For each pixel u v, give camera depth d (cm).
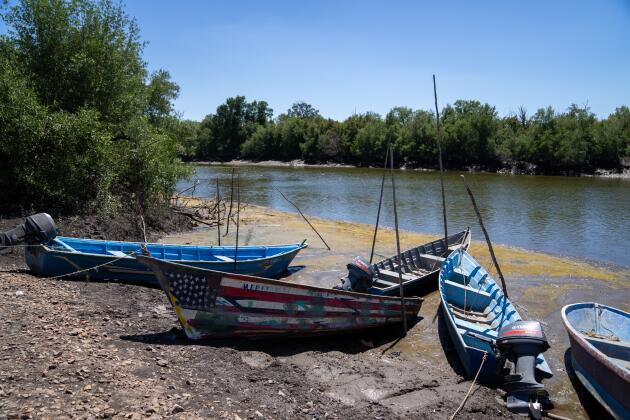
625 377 661
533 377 744
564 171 6938
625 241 2147
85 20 2111
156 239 1930
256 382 706
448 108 9494
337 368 805
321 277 1491
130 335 838
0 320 784
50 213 1716
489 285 1177
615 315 930
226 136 11162
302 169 8144
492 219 2734
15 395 543
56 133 1723
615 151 6925
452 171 7631
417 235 2211
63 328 797
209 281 838
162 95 3152
